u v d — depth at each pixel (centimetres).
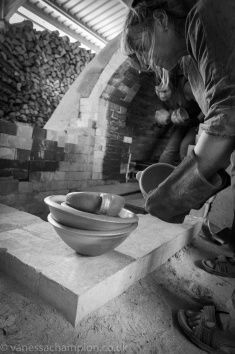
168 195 126
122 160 621
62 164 443
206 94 118
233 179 162
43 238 181
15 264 148
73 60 703
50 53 641
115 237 139
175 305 162
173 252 229
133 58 160
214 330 130
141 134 746
